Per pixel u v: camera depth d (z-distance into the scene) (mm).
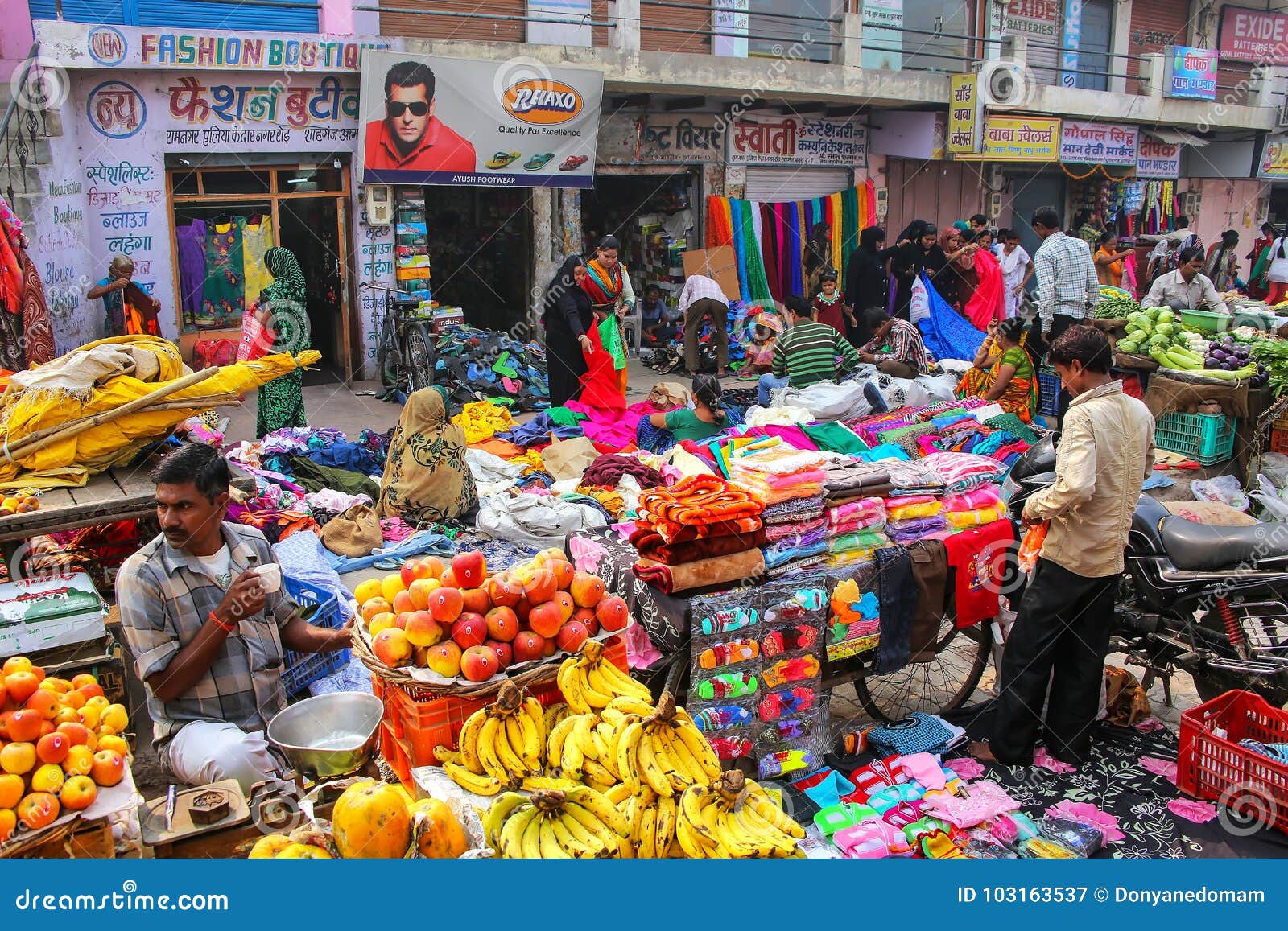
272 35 9828
